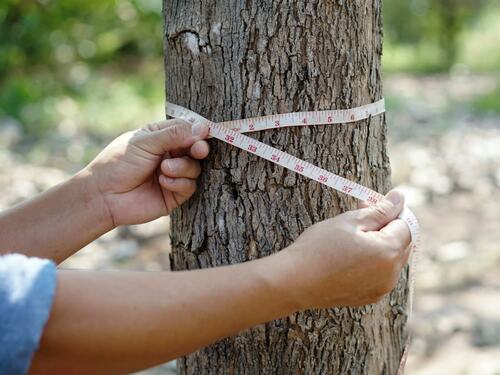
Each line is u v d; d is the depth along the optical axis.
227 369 1.59
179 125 1.45
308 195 1.48
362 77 1.50
